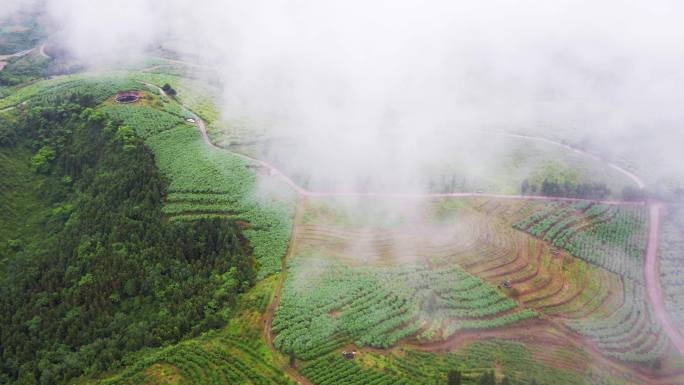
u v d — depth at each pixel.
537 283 109.50
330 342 93.31
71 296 103.50
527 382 87.44
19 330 98.88
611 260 116.25
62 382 88.75
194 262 110.44
